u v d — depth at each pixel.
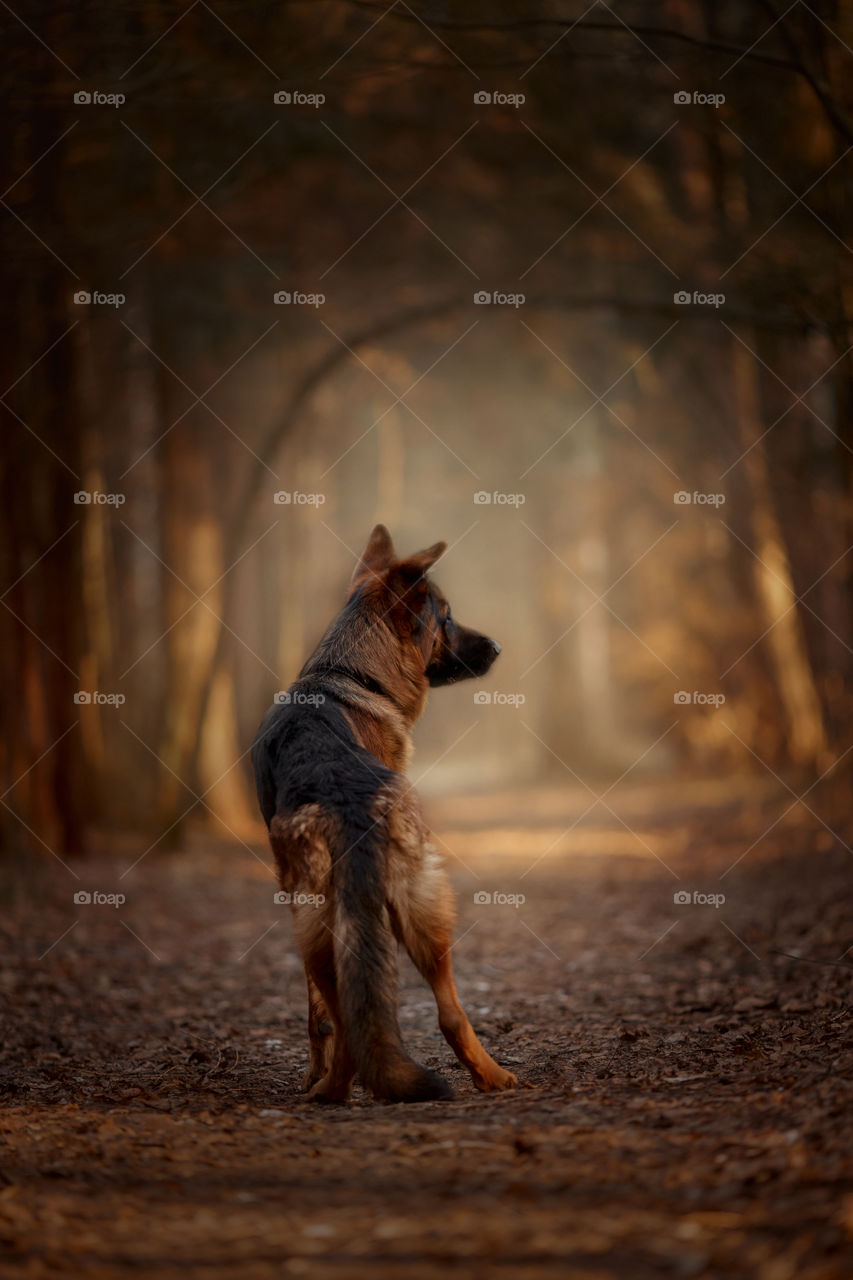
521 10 13.72
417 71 15.97
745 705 33.56
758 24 16.16
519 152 21.45
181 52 14.12
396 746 6.76
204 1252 3.62
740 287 16.31
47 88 13.36
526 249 25.38
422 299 26.06
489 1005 8.94
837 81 14.69
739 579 32.25
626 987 9.35
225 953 11.82
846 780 19.77
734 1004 8.00
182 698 21.69
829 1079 5.01
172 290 21.89
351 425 34.31
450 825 28.28
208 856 21.09
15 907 13.78
